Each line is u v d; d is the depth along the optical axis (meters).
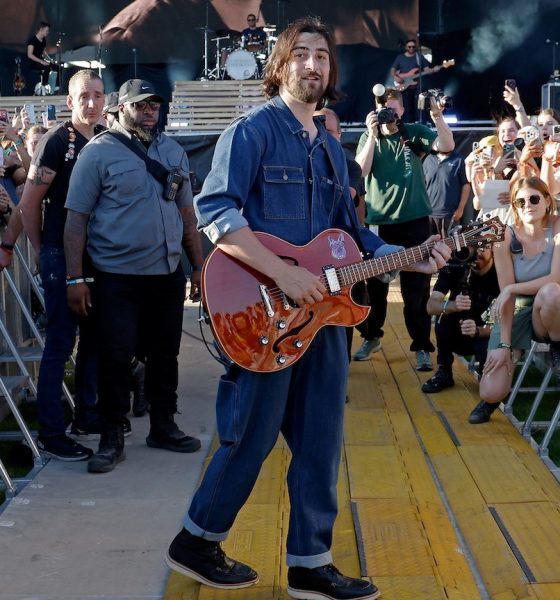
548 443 4.96
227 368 3.11
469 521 3.91
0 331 5.82
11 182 6.63
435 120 6.39
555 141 6.02
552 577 3.36
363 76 15.38
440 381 6.09
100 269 4.66
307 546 3.13
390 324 8.24
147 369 4.99
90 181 4.60
